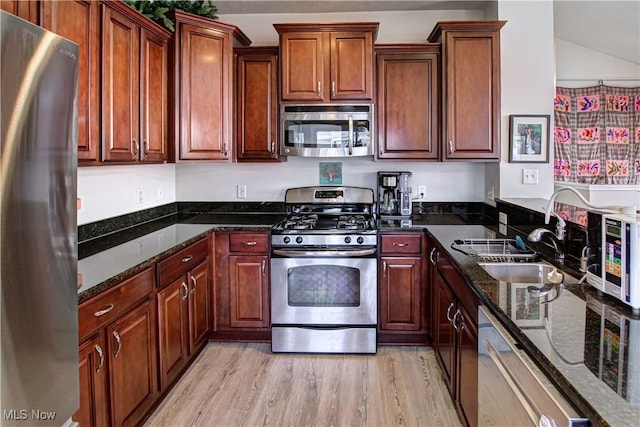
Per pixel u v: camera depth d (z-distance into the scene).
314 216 3.53
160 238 2.66
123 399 1.91
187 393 2.53
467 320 1.95
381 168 3.67
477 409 1.75
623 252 1.39
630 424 0.78
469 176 3.65
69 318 1.34
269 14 3.65
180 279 2.55
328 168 3.70
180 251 2.52
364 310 3.02
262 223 3.22
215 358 2.97
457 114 3.19
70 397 1.36
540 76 3.23
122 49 2.32
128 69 2.38
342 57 3.19
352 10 3.59
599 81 4.97
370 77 3.19
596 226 1.55
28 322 1.15
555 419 0.96
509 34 3.23
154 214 3.39
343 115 3.20
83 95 1.97
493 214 3.34
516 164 3.26
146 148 2.62
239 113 3.32
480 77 3.16
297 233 3.01
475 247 2.48
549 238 2.32
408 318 3.09
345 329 3.04
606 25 4.11
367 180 3.69
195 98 3.05
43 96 1.19
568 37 4.65
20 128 1.10
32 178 1.15
